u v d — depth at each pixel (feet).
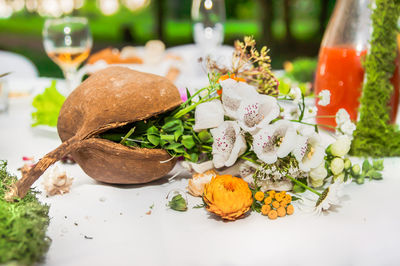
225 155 1.50
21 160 1.98
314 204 1.49
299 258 1.22
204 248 1.25
